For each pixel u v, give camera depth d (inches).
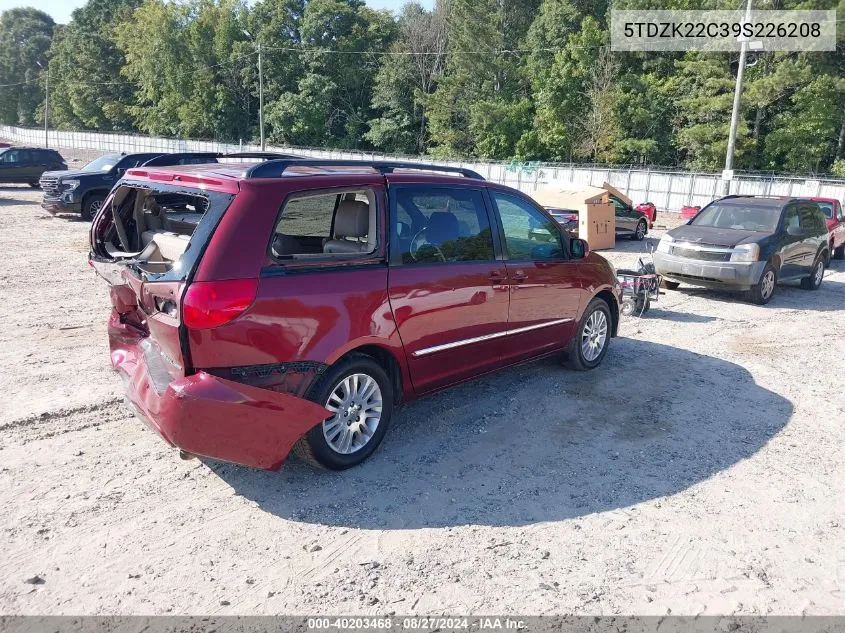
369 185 170.4
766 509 159.5
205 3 2834.6
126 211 203.9
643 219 805.2
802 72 1422.2
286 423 149.6
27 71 4114.2
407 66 2411.4
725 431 207.6
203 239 142.6
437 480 167.9
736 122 1033.5
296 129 2444.6
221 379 141.5
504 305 205.9
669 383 252.1
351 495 158.9
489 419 209.0
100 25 3425.2
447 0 2495.1
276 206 149.7
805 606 124.1
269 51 2576.3
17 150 1080.2
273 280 146.9
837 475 179.2
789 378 265.6
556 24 2055.9
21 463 168.6
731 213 462.0
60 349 265.6
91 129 3435.0
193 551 134.7
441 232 187.8
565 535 145.2
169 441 142.1
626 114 1812.3
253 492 158.7
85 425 193.0
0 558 129.6
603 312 260.2
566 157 1931.6
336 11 2546.8
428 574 130.0
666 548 141.4
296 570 129.9
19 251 498.6
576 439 196.7
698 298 440.1
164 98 2910.9
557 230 234.5
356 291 161.8
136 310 178.9
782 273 442.3
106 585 123.4
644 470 177.9
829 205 695.1
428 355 183.9
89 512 147.3
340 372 160.4
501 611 119.9
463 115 2224.4
